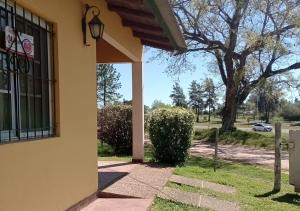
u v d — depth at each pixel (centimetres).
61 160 569
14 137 478
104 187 803
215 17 3288
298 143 1027
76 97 631
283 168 1658
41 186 505
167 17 694
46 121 554
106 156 1614
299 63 3531
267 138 3170
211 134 3653
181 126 1255
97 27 682
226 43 3419
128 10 802
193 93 8831
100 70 4900
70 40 612
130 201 733
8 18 468
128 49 1012
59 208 560
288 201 942
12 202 434
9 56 469
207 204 805
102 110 1720
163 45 1138
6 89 468
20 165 454
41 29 543
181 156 1266
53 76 568
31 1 486
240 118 10325
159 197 789
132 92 1250
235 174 1366
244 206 838
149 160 1301
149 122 1291
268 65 3541
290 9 3172
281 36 3275
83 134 661
